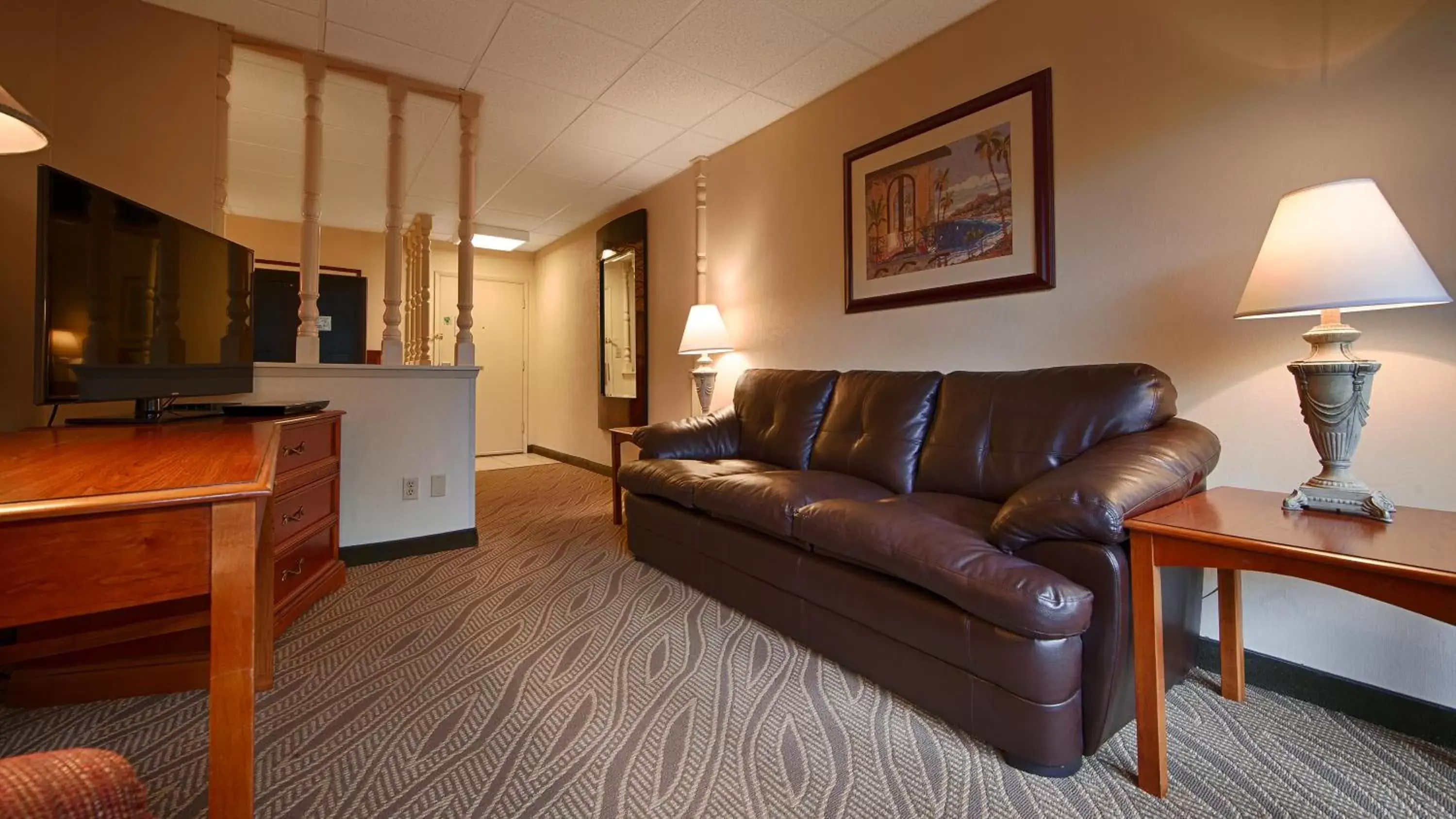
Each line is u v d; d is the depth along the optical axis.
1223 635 1.61
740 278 3.61
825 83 2.91
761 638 1.95
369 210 4.94
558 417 6.21
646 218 4.51
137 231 1.76
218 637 0.77
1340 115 1.54
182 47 2.41
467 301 3.07
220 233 2.49
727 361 3.71
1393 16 1.47
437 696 1.59
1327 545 1.04
